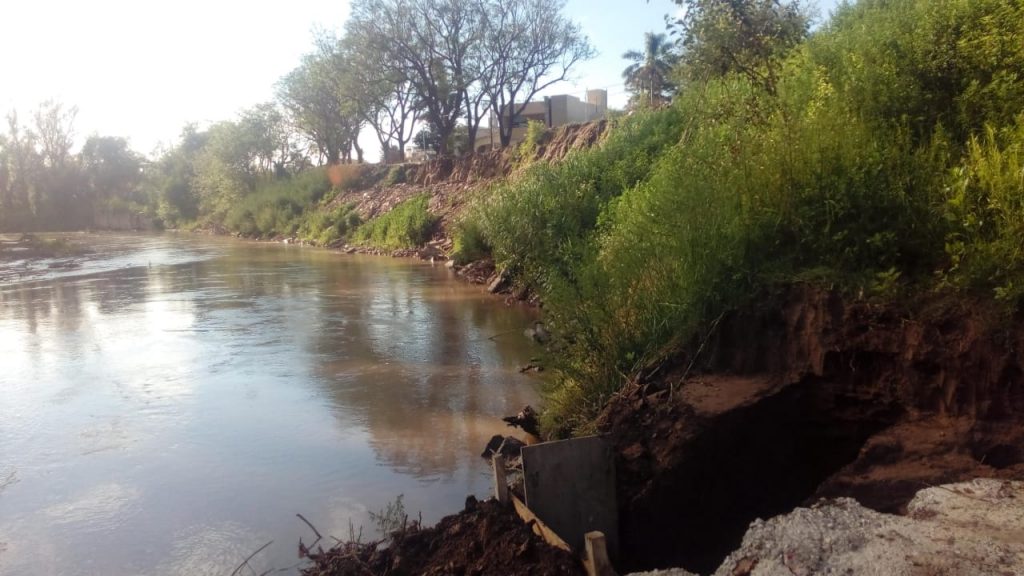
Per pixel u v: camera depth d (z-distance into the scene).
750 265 6.53
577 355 7.32
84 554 5.54
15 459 7.40
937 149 6.46
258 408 8.77
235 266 25.58
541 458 5.29
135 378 10.26
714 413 5.74
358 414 8.43
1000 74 6.76
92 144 71.50
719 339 6.45
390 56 36.47
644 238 7.65
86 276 23.47
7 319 15.37
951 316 5.17
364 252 30.16
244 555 5.47
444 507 6.09
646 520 5.54
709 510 5.61
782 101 8.24
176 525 5.95
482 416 8.25
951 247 5.46
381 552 5.15
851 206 6.20
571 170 16.30
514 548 4.71
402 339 12.23
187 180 60.31
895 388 5.41
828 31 11.07
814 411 5.86
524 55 36.09
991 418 4.86
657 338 6.84
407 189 34.72
